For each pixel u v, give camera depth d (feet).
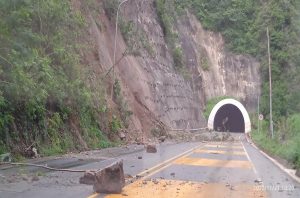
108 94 119.75
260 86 243.19
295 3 252.21
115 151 84.84
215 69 249.34
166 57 213.87
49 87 70.64
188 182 44.78
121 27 157.28
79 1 120.37
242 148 115.65
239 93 244.42
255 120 233.14
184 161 67.77
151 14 208.64
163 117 171.42
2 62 59.26
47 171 49.80
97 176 36.55
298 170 56.18
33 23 76.02
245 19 258.78
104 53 127.65
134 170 53.52
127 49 142.72
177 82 212.02
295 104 221.05
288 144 93.09
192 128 214.48
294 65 234.99
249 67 248.11
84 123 91.25
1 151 57.98
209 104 241.14
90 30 120.16
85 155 72.79
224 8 261.44
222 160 72.74
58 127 77.71
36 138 68.69
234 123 267.18
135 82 151.64
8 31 59.98
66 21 88.43
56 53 81.15
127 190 38.11
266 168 63.26
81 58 105.70
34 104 69.41
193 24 258.57
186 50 245.45
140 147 100.63
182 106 207.41
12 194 34.71
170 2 244.83
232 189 41.65
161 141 132.36
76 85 84.94
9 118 61.82
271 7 250.57
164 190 38.99
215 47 255.50
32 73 64.49
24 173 46.80
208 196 37.09
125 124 121.60
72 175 46.91
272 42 243.60
